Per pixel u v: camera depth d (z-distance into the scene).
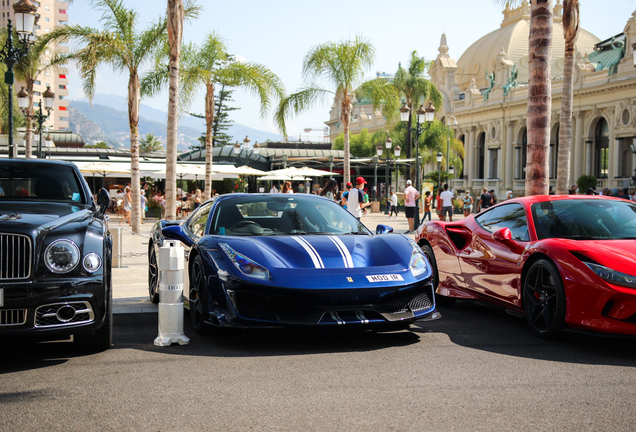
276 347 4.56
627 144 42.25
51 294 3.92
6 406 3.18
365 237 5.24
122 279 8.81
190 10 14.91
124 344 4.66
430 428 2.87
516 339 4.88
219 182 39.19
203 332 4.90
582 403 3.24
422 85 42.19
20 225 3.97
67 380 3.66
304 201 5.88
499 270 5.56
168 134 12.79
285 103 23.91
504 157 57.09
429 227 6.96
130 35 16.56
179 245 4.68
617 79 42.03
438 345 4.64
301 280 4.38
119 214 28.61
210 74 21.27
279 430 2.84
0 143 39.09
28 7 14.06
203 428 2.87
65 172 5.52
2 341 4.75
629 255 4.50
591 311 4.40
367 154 58.72
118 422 2.95
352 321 4.39
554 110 48.97
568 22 14.15
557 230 5.28
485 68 73.06
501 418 3.01
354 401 3.26
